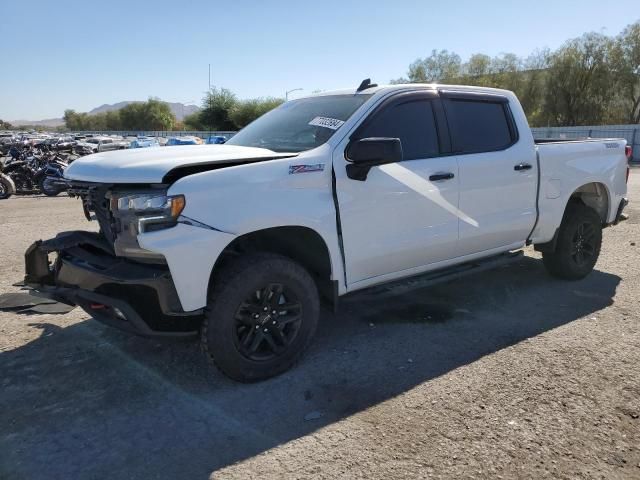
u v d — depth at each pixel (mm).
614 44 42219
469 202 4582
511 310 4953
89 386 3625
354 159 3697
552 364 3826
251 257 3539
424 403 3346
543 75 46062
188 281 3230
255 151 3799
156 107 100625
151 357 4059
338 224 3811
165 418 3230
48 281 4082
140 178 3240
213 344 3416
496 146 4855
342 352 4105
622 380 3572
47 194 14867
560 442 2920
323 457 2838
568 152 5445
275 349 3699
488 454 2830
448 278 4707
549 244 5531
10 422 3199
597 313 4828
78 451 2916
